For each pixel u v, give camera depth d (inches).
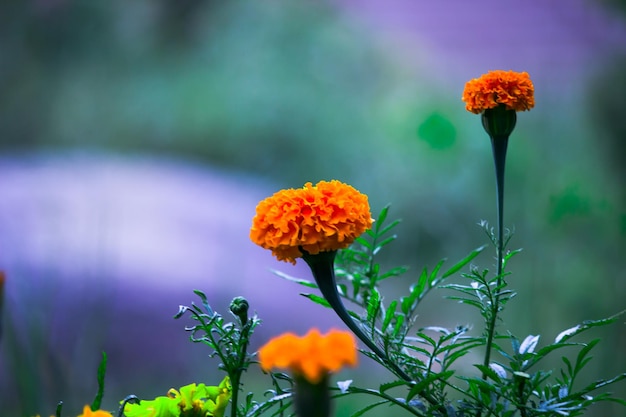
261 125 276.7
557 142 200.5
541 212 151.1
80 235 148.4
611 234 135.7
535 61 246.7
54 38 323.6
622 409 89.1
